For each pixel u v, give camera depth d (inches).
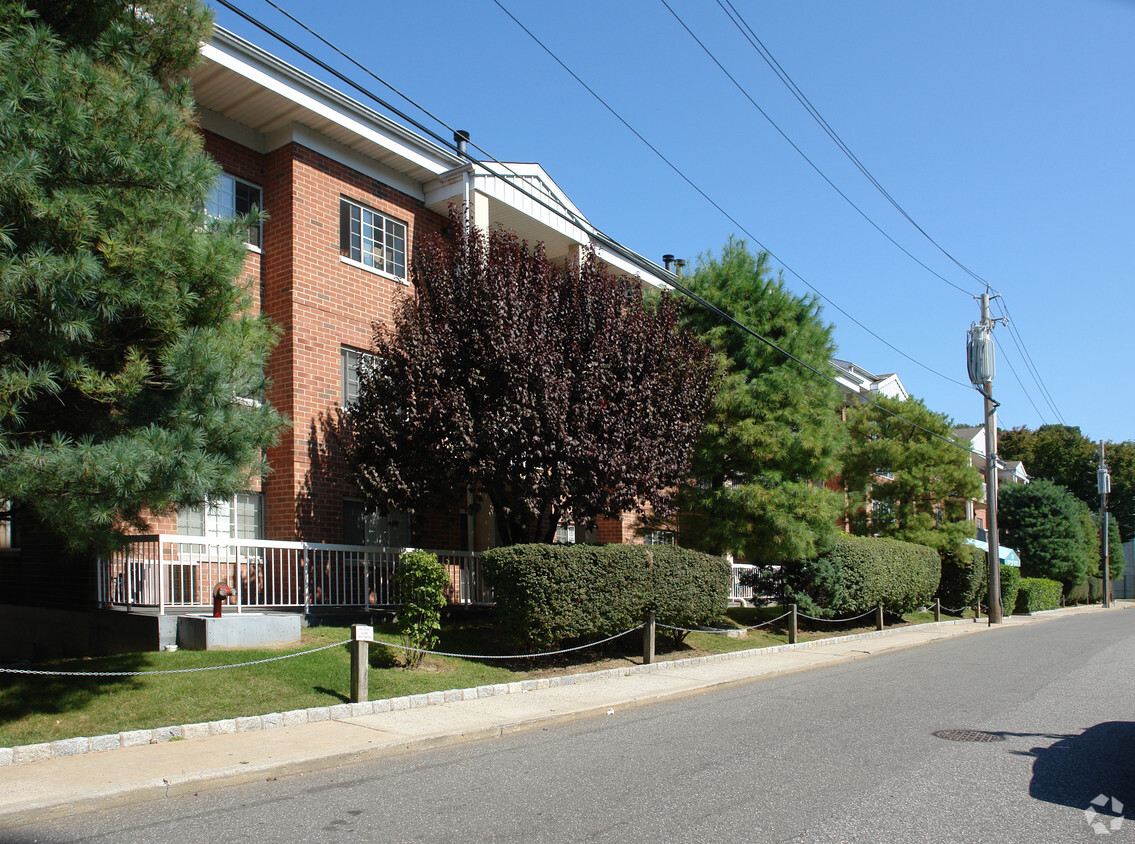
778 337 690.2
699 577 566.3
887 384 1535.4
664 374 557.0
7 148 252.1
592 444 485.1
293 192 588.1
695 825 219.8
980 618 1152.8
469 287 531.5
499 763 290.4
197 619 414.6
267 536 571.8
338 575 540.1
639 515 671.1
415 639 434.6
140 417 295.6
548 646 476.1
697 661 556.7
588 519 538.3
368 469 514.6
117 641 444.8
